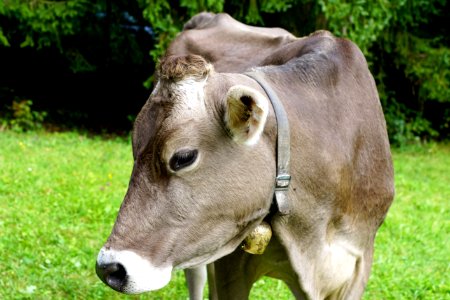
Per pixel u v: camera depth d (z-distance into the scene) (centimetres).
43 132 1164
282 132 302
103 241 636
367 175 361
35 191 778
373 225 373
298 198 317
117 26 1143
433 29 1341
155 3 1059
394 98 1334
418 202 897
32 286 518
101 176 867
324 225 333
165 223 280
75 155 991
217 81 291
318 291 344
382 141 376
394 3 1144
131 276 271
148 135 284
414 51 1268
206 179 283
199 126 279
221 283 364
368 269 377
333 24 1098
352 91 363
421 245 707
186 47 502
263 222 313
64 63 1256
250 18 1098
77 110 1279
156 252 279
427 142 1370
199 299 484
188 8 1073
